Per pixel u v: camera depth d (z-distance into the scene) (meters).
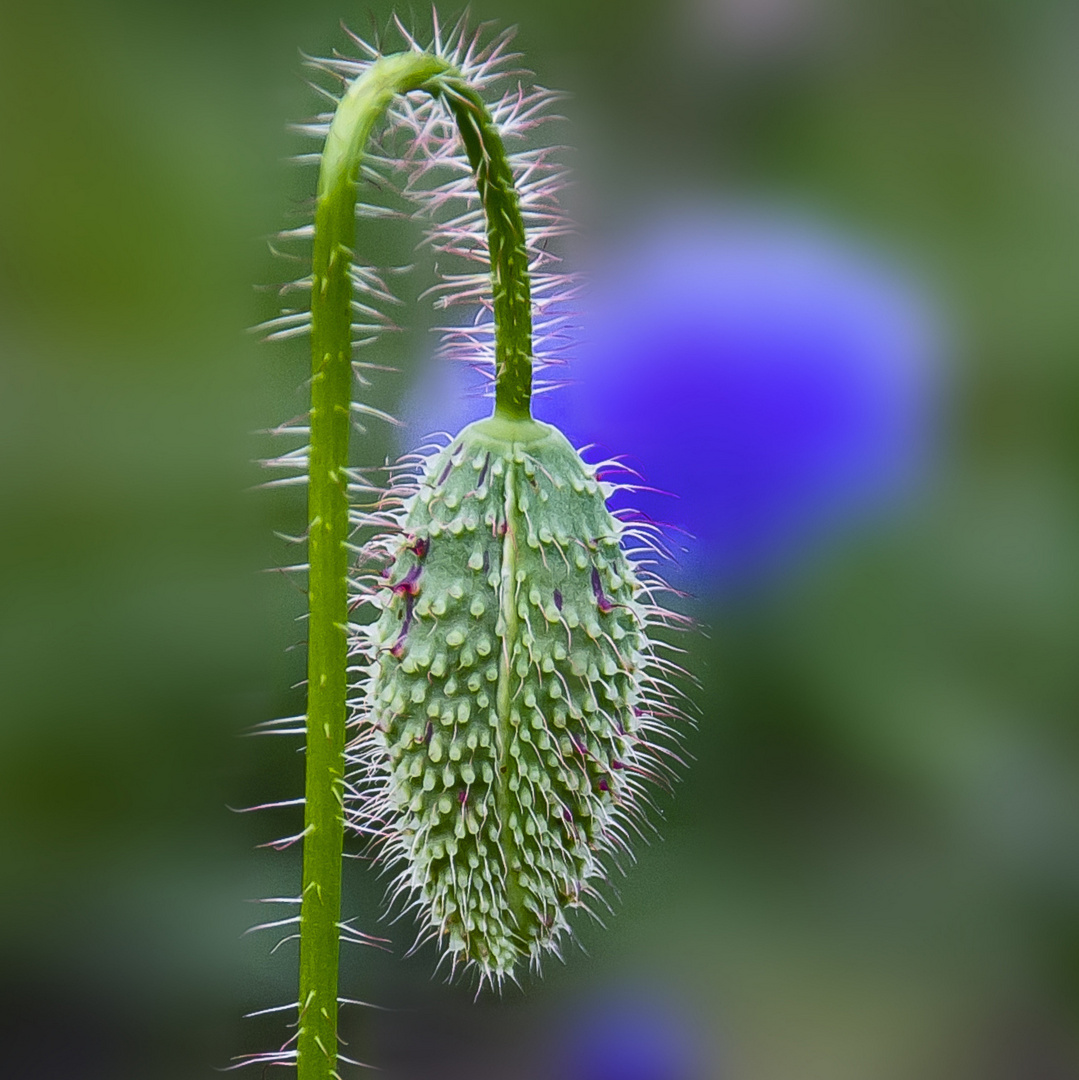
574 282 0.21
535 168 0.20
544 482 0.20
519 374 0.20
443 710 0.20
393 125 0.20
